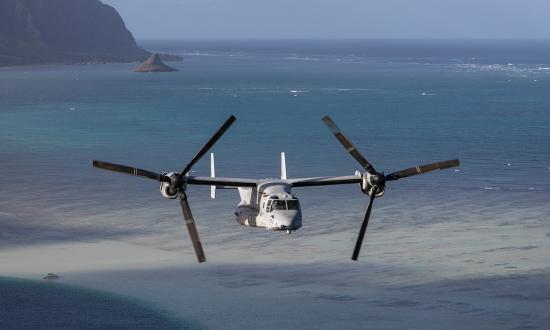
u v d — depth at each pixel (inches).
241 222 6747.1
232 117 5679.1
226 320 7401.6
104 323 7317.9
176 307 7726.4
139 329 7190.0
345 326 7209.6
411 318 7372.1
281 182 6609.3
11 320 7352.4
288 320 7391.7
